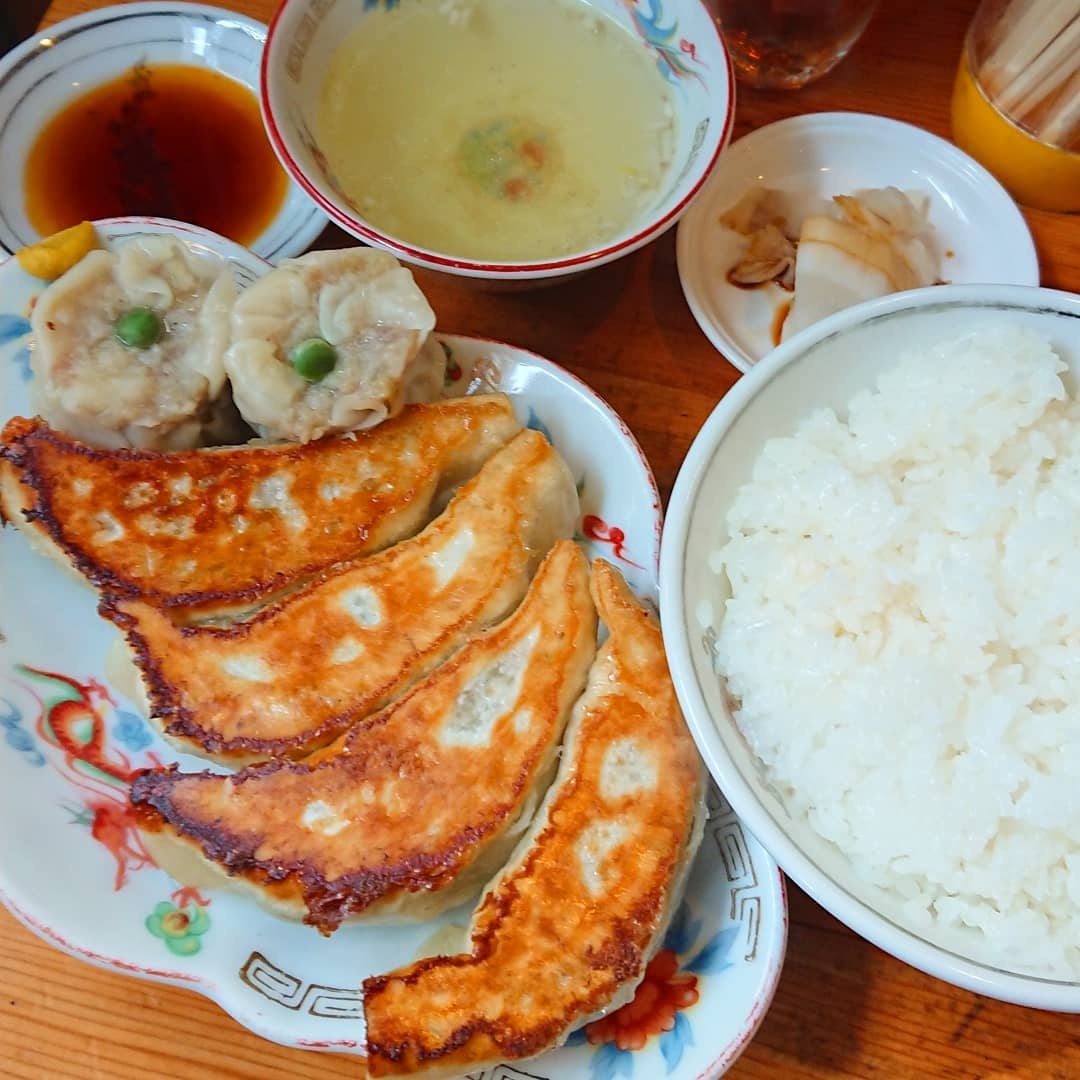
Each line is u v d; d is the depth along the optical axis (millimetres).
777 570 236
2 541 269
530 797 241
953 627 224
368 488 267
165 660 250
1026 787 213
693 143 279
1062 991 190
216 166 338
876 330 234
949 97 334
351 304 269
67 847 250
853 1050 240
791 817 218
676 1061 227
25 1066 240
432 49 304
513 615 252
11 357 285
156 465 265
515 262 261
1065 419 235
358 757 240
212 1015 245
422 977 225
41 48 343
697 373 300
